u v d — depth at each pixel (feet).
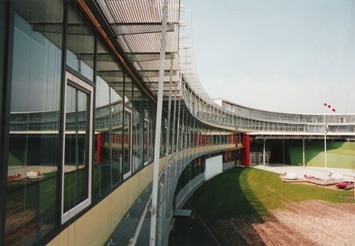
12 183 6.51
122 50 17.28
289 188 116.57
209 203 86.33
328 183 126.11
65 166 9.64
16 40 6.63
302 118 226.99
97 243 13.14
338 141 190.08
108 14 12.79
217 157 150.92
